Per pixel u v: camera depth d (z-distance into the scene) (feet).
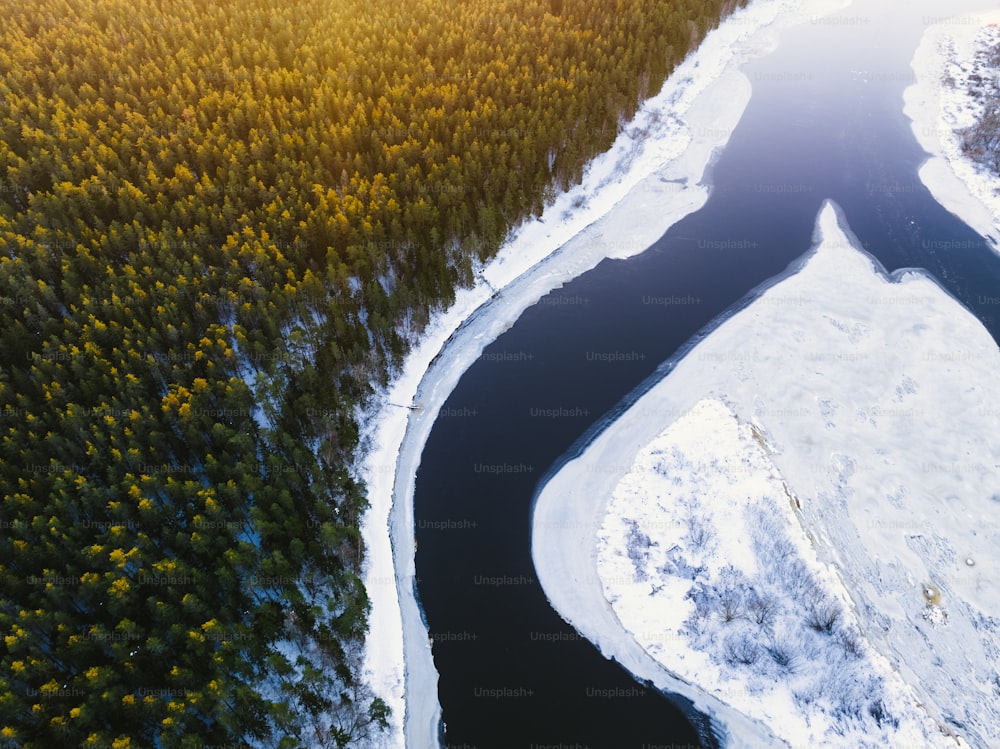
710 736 122.31
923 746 114.93
